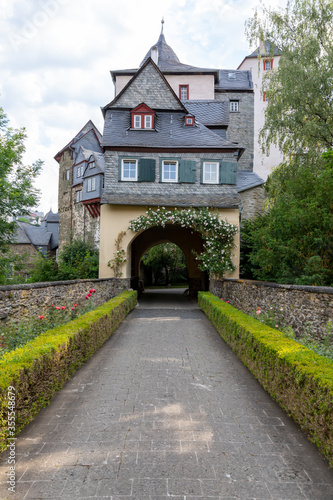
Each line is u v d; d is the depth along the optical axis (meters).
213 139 15.51
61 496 2.45
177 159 15.02
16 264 14.44
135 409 3.92
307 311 5.72
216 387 4.67
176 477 2.68
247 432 3.41
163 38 26.03
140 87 16.48
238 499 2.44
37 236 39.34
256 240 10.20
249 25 13.67
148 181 14.93
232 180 14.99
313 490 2.54
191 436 3.32
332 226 8.05
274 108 12.88
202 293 13.27
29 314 5.76
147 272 32.81
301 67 12.35
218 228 14.29
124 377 5.05
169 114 16.34
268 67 27.36
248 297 9.42
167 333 8.41
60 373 4.41
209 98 22.47
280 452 3.05
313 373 3.11
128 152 15.03
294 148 13.02
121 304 9.88
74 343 5.02
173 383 4.81
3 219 13.52
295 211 8.48
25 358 3.53
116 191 14.81
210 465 2.84
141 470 2.76
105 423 3.57
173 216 14.27
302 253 8.70
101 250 14.59
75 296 8.39
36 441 3.20
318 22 12.59
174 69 22.81
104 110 16.58
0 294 4.82
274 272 9.60
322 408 2.83
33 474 2.70
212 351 6.63
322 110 12.34
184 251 20.94
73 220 30.53
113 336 8.02
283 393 3.75
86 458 2.92
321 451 2.90
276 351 3.99
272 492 2.52
